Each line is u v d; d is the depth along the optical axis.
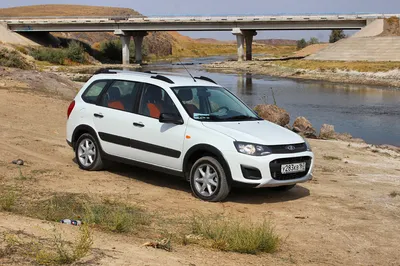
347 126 29.92
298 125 21.17
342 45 88.69
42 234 5.66
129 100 9.59
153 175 10.24
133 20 108.19
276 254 6.36
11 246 5.03
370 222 8.01
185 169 8.77
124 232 6.54
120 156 9.62
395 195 9.77
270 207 8.52
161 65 104.38
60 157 11.38
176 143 8.78
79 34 158.88
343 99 44.84
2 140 12.25
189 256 5.71
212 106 9.21
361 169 12.95
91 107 10.08
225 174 8.30
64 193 8.31
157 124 9.05
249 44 111.25
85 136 10.16
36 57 93.06
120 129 9.53
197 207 8.19
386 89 55.88
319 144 17.20
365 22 94.69
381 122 31.62
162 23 107.75
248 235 6.39
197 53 195.75
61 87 25.25
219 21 103.62
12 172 9.43
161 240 6.16
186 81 9.52
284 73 76.81
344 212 8.48
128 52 113.62
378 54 81.75
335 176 11.63
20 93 20.66
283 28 100.12
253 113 9.66
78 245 5.07
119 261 5.00
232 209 8.20
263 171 8.13
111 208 7.59
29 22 113.38
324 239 7.13
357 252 6.70
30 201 7.70
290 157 8.38
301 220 7.93
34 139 12.88
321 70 75.62
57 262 4.74
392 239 7.28
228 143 8.26
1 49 32.09
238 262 5.73
